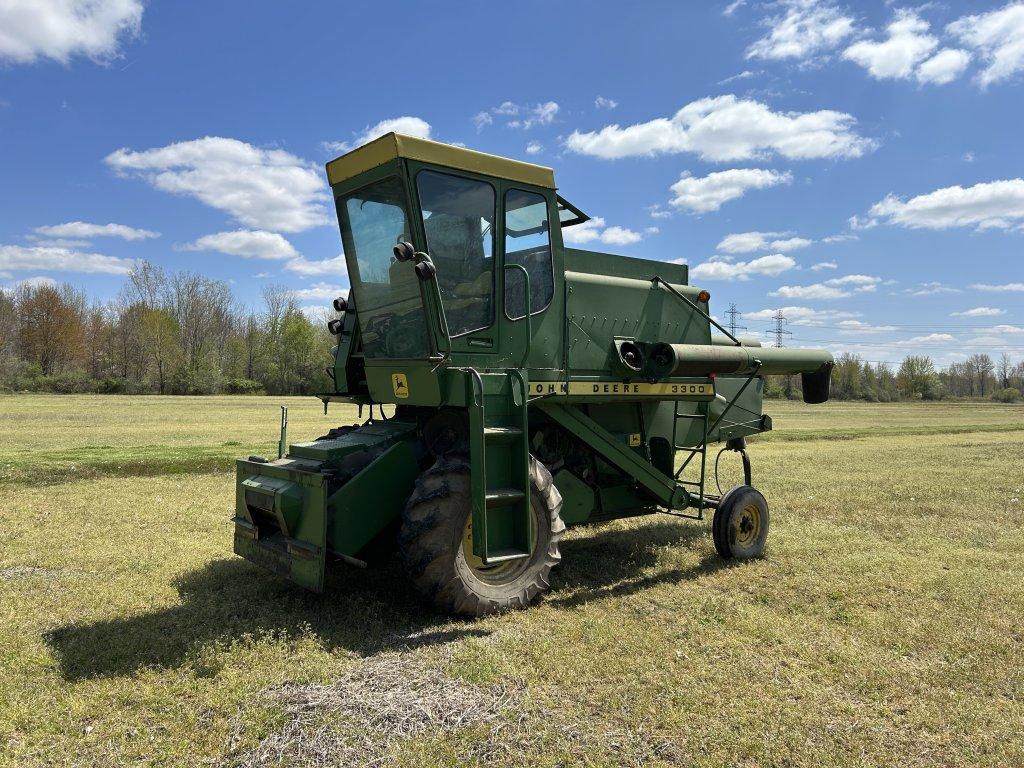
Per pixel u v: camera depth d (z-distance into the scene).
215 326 63.31
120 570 5.91
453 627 4.69
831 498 9.76
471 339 5.14
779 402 61.41
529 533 4.84
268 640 4.30
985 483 11.20
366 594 5.36
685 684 3.83
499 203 5.28
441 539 4.68
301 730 3.27
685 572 6.23
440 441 5.62
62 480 10.33
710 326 7.27
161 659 4.08
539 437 5.98
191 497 9.15
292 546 4.91
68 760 3.04
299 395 57.56
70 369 58.09
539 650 4.26
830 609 5.20
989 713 3.57
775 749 3.18
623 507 6.68
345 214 5.48
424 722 3.36
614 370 6.11
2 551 6.39
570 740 3.24
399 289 5.17
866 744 3.27
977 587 5.66
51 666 3.96
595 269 6.44
